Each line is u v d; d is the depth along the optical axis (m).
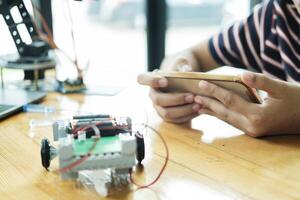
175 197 0.44
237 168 0.52
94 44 1.72
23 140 0.63
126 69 1.35
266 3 1.07
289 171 0.51
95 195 0.44
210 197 0.44
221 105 0.68
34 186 0.47
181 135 0.67
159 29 1.87
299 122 0.66
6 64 0.99
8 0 0.94
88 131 0.48
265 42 1.03
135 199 0.43
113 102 0.89
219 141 0.64
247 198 0.43
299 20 0.94
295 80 0.91
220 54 1.08
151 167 0.52
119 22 4.03
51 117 0.77
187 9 3.43
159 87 0.75
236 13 2.03
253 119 0.64
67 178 0.44
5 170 0.51
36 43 1.02
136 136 0.52
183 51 1.09
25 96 0.90
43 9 1.22
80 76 1.00
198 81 0.70
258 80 0.61
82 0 1.07
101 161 0.43
